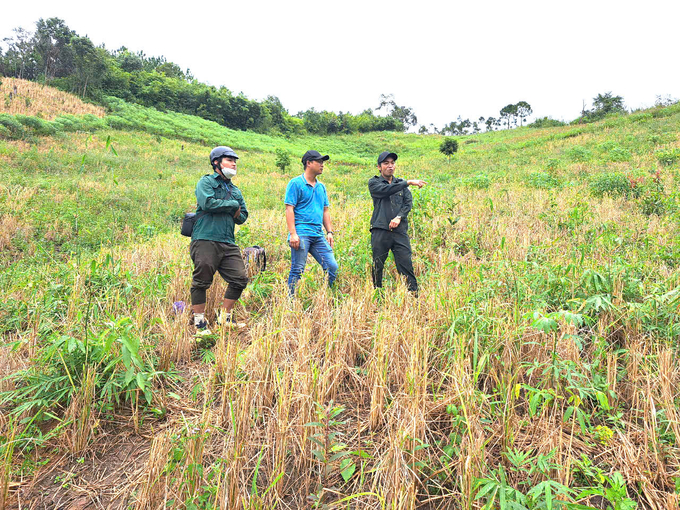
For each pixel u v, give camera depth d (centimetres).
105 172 1777
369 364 267
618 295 309
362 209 894
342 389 267
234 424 186
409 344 269
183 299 430
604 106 6228
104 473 202
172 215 1224
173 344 310
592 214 700
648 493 171
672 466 187
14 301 392
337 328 291
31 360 264
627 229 538
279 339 284
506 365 249
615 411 228
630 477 182
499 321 271
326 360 255
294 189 396
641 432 207
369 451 205
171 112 5431
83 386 230
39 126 2444
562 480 173
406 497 161
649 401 212
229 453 183
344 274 470
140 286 402
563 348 262
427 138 7288
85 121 3375
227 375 247
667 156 1395
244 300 428
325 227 443
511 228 641
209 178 349
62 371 252
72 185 1335
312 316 353
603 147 2239
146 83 6178
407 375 227
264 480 191
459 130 10250
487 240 596
